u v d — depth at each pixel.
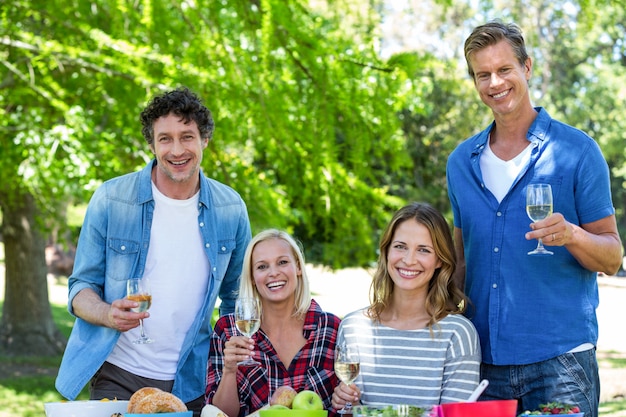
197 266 3.53
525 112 3.11
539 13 14.46
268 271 3.29
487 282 3.10
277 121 6.26
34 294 12.77
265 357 3.30
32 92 8.04
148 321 3.45
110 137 7.76
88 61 7.19
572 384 2.96
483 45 3.03
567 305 3.00
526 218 3.05
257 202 7.21
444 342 3.03
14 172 8.64
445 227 3.13
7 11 7.55
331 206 6.92
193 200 3.53
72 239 10.08
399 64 6.00
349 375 2.85
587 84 27.62
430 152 14.95
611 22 8.32
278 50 6.37
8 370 11.77
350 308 18.33
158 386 3.47
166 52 6.72
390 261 3.11
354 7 7.26
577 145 3.03
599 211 3.01
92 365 3.40
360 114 6.23
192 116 3.37
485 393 3.12
